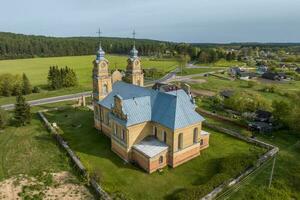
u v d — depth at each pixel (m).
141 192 40.88
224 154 52.62
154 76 161.12
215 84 133.62
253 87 125.44
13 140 60.62
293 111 63.59
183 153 49.03
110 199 38.22
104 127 63.06
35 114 81.12
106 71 64.88
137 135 49.84
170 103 49.62
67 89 121.75
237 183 42.34
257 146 56.28
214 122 72.19
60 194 40.56
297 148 55.47
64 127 68.44
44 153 54.00
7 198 39.62
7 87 113.19
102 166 48.53
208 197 38.47
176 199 38.34
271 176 42.34
